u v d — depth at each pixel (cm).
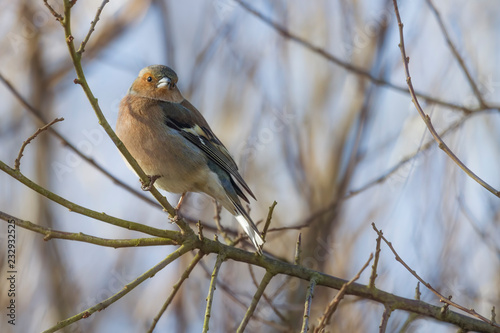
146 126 927
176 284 719
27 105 908
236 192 973
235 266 1163
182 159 926
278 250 1228
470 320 727
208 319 656
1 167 645
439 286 980
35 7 1326
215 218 927
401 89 1026
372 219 1139
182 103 1000
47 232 676
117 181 920
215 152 947
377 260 717
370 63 1266
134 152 936
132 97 961
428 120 655
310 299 706
